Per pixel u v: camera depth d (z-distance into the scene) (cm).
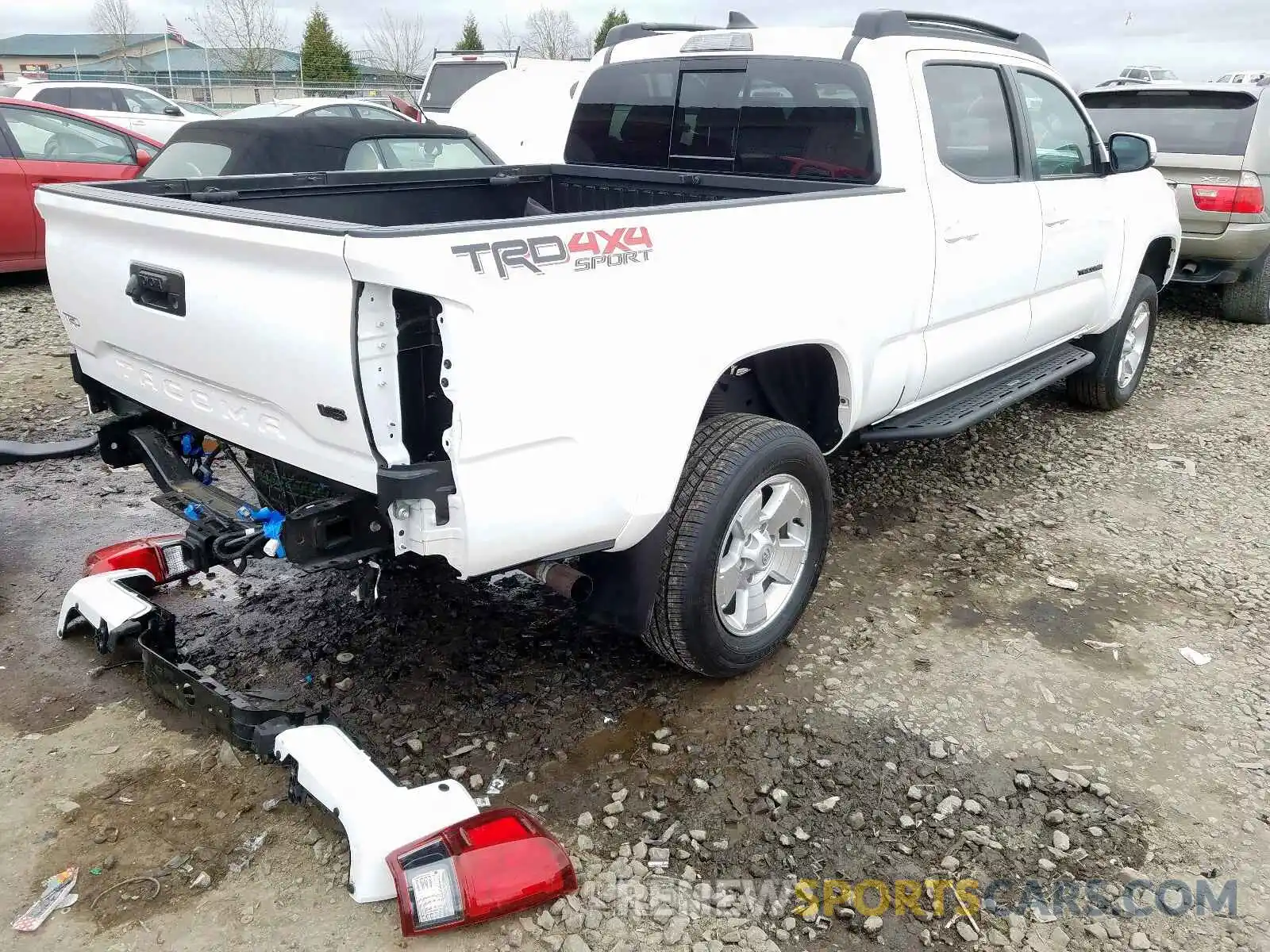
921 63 386
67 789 278
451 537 239
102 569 360
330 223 227
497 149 1077
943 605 392
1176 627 380
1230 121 809
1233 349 816
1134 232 557
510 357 232
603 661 347
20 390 617
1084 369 609
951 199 392
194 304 263
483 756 296
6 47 9050
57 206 312
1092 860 264
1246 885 257
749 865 258
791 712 321
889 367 374
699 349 281
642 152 466
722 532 299
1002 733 313
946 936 239
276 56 5634
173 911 238
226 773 286
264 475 286
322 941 231
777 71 403
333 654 348
